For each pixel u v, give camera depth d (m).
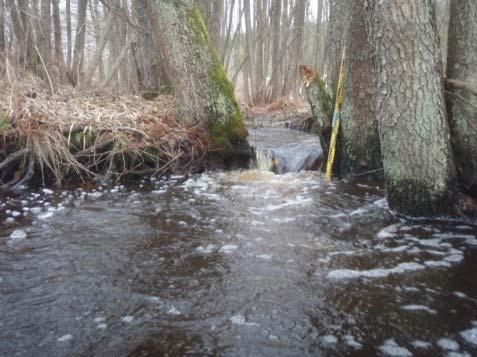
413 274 3.29
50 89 7.82
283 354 2.40
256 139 9.06
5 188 5.47
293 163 7.36
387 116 4.30
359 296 2.98
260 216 4.64
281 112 15.09
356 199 5.23
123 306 2.86
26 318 2.71
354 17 5.64
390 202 4.62
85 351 2.41
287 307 2.86
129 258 3.58
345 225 4.34
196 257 3.61
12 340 2.50
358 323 2.68
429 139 4.16
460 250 3.70
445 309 2.81
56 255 3.63
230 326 2.65
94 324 2.66
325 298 2.96
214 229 4.25
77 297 2.97
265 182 6.18
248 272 3.34
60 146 5.83
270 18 18.33
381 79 4.28
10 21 8.80
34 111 6.12
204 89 6.86
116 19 11.54
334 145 6.11
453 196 4.31
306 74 6.40
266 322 2.69
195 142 6.79
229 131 7.04
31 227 4.26
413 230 4.16
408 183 4.36
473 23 4.24
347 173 6.24
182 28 6.68
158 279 3.23
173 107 7.27
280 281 3.21
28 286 3.11
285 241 3.95
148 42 9.04
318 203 5.09
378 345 2.47
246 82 19.61
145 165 6.41
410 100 4.12
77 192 5.55
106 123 6.41
